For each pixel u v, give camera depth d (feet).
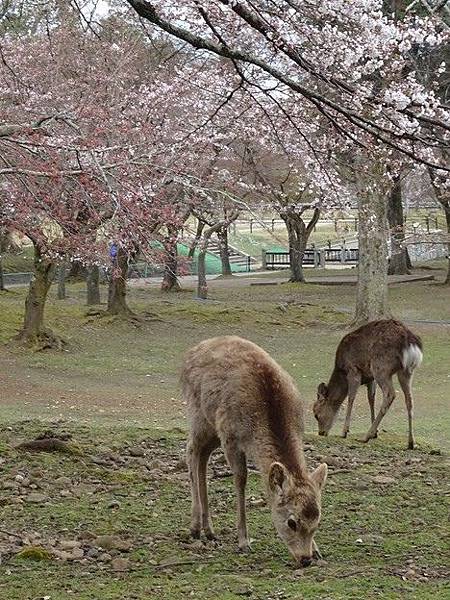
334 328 94.68
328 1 24.59
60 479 27.20
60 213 36.99
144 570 19.33
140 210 36.47
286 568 19.27
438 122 22.26
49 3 45.55
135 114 44.88
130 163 34.78
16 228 42.04
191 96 45.11
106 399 60.13
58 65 49.26
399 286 132.67
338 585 17.61
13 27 55.16
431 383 66.74
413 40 29.99
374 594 16.99
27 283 143.13
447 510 25.21
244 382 20.58
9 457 29.40
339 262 186.70
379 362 38.75
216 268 182.29
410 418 37.68
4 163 35.37
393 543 21.65
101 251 45.16
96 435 35.19
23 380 65.82
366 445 37.09
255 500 25.96
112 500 25.36
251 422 20.22
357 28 25.88
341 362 40.37
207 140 40.34
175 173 37.63
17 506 24.30
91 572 19.11
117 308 93.04
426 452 36.45
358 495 26.81
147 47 55.31
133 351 80.74
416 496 26.89
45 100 45.42
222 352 21.57
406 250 151.12
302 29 24.67
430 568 19.44
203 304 108.06
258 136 42.01
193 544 21.50
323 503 25.80
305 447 35.14
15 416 50.42
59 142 33.35
